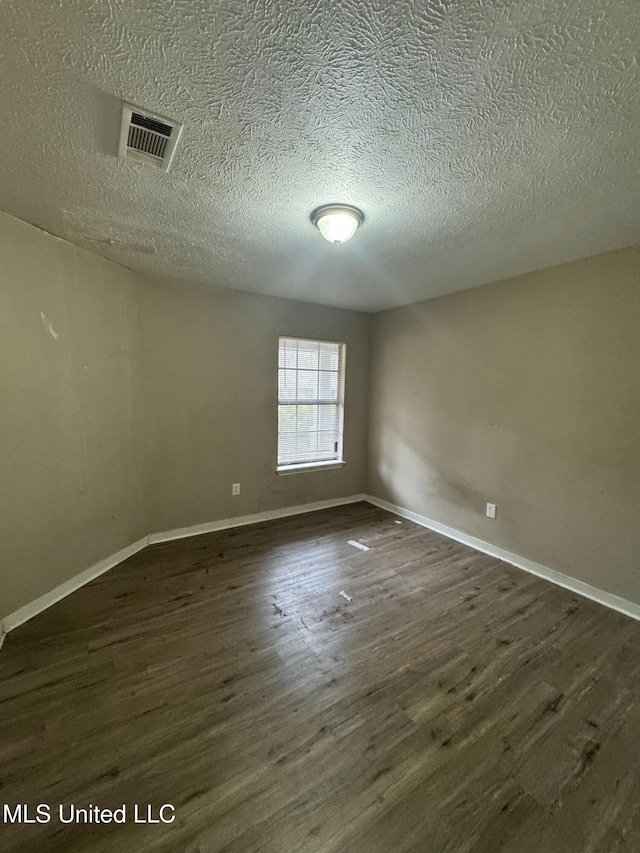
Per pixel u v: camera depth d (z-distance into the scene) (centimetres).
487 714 161
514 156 148
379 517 403
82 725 152
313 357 414
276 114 125
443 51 102
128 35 99
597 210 189
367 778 134
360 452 455
